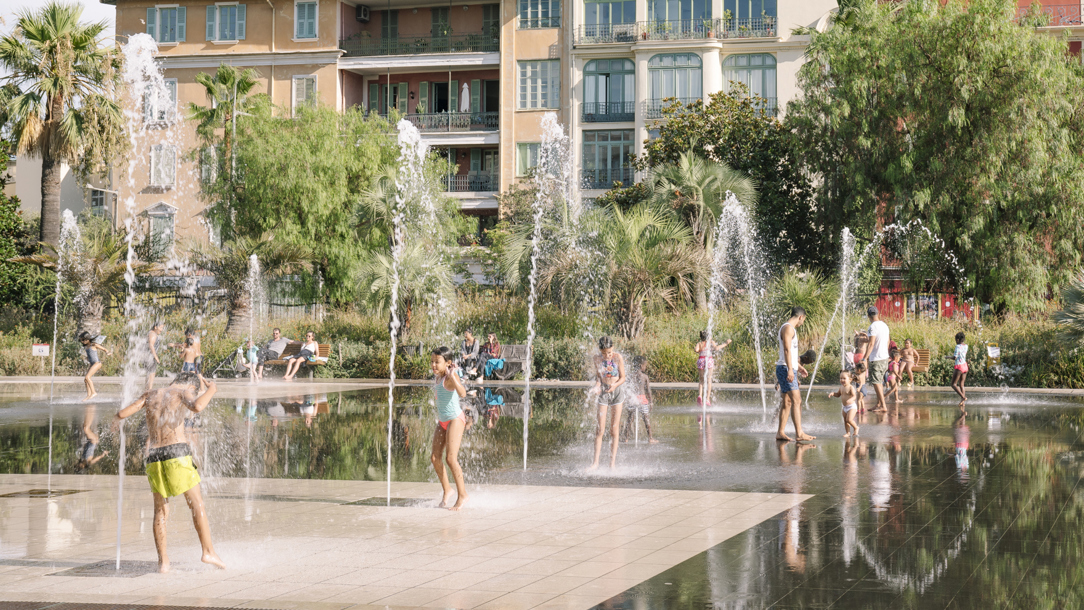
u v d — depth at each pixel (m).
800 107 34.62
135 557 6.62
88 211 47.25
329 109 39.06
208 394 6.28
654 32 45.69
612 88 46.47
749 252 34.28
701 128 39.12
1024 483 9.08
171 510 8.41
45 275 34.12
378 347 29.03
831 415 16.72
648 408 13.04
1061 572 5.72
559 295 28.27
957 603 5.09
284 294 36.78
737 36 45.16
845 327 25.91
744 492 8.87
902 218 33.06
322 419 16.20
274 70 49.09
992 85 30.98
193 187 48.16
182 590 5.68
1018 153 31.28
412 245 33.69
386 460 11.40
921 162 32.38
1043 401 19.62
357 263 35.12
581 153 46.59
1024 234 31.14
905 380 24.14
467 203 48.16
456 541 6.94
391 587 5.66
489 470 10.56
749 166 38.38
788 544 6.62
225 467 10.87
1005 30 30.97
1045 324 25.38
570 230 28.55
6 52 33.78
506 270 29.67
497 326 29.08
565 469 10.59
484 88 49.97
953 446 12.10
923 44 32.06
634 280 27.03
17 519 8.07
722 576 5.77
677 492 8.94
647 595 5.38
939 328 26.11
